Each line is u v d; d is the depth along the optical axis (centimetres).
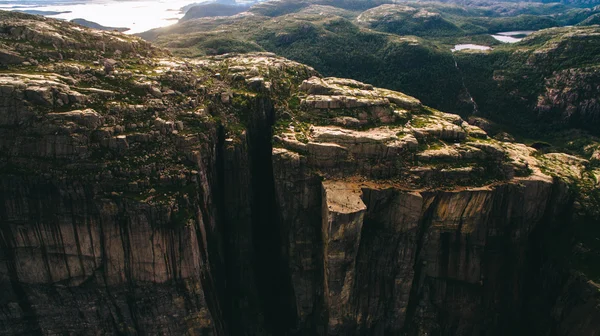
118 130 5406
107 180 5122
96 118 5262
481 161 6519
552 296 6594
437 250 6412
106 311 5550
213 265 6175
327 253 5734
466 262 6512
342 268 5828
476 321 6675
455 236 6384
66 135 5025
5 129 4988
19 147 5016
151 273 5366
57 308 5519
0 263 5241
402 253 6241
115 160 5228
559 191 6662
